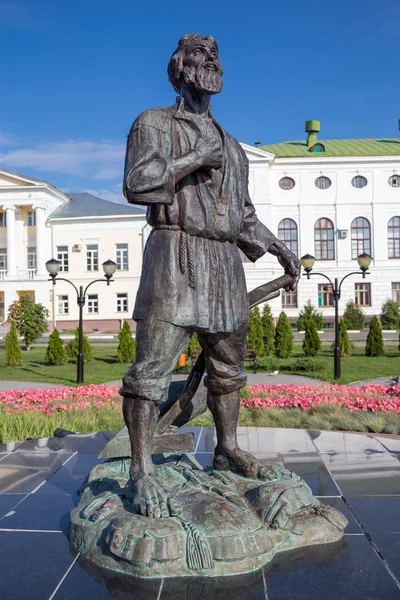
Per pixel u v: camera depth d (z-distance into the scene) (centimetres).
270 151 4091
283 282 303
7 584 216
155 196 237
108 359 1998
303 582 214
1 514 292
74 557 238
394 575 219
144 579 217
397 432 625
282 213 3888
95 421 690
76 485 346
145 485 244
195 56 262
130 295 3719
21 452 438
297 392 918
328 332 3162
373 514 284
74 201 4209
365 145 4128
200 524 229
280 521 244
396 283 3838
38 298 3738
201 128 263
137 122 256
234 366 284
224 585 212
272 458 410
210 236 262
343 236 3850
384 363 1778
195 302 254
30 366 1792
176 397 303
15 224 3862
